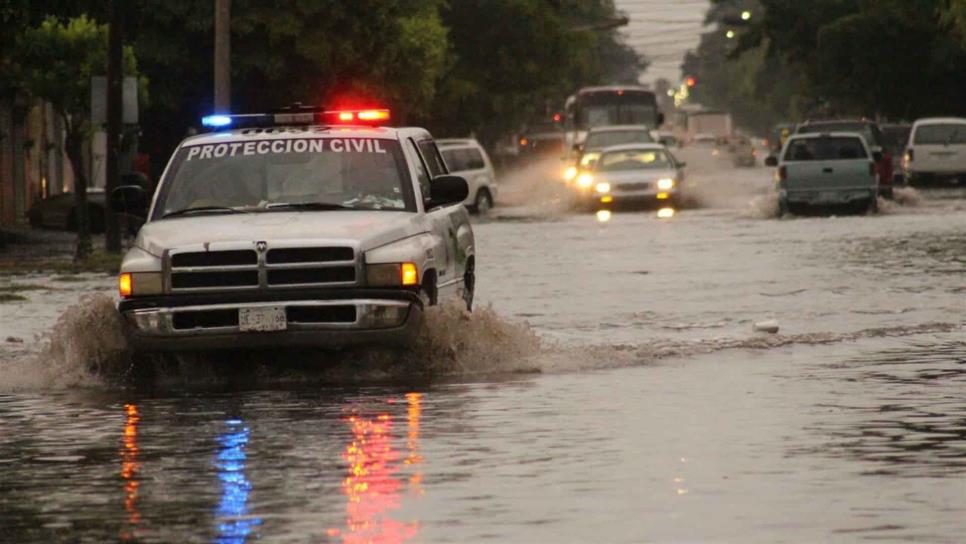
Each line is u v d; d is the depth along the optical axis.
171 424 26.33
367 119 35.62
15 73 82.62
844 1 184.75
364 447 23.44
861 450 22.47
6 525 18.53
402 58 119.00
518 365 32.78
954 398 27.48
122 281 31.52
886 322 40.53
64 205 109.44
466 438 24.05
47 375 32.28
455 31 161.38
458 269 35.78
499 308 45.88
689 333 38.97
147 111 118.62
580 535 17.42
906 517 18.06
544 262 64.12
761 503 18.95
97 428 26.09
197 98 117.31
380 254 31.16
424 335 32.16
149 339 31.22
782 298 47.09
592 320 42.34
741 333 38.75
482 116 163.38
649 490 19.86
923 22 169.12
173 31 113.06
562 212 110.44
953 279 52.06
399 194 33.44
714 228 84.56
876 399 27.48
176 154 34.34
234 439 24.50
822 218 91.81
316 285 30.94
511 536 17.42
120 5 73.06
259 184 33.66
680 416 25.88
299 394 29.69
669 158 109.25
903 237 73.56
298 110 35.91
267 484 20.69
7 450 24.00
